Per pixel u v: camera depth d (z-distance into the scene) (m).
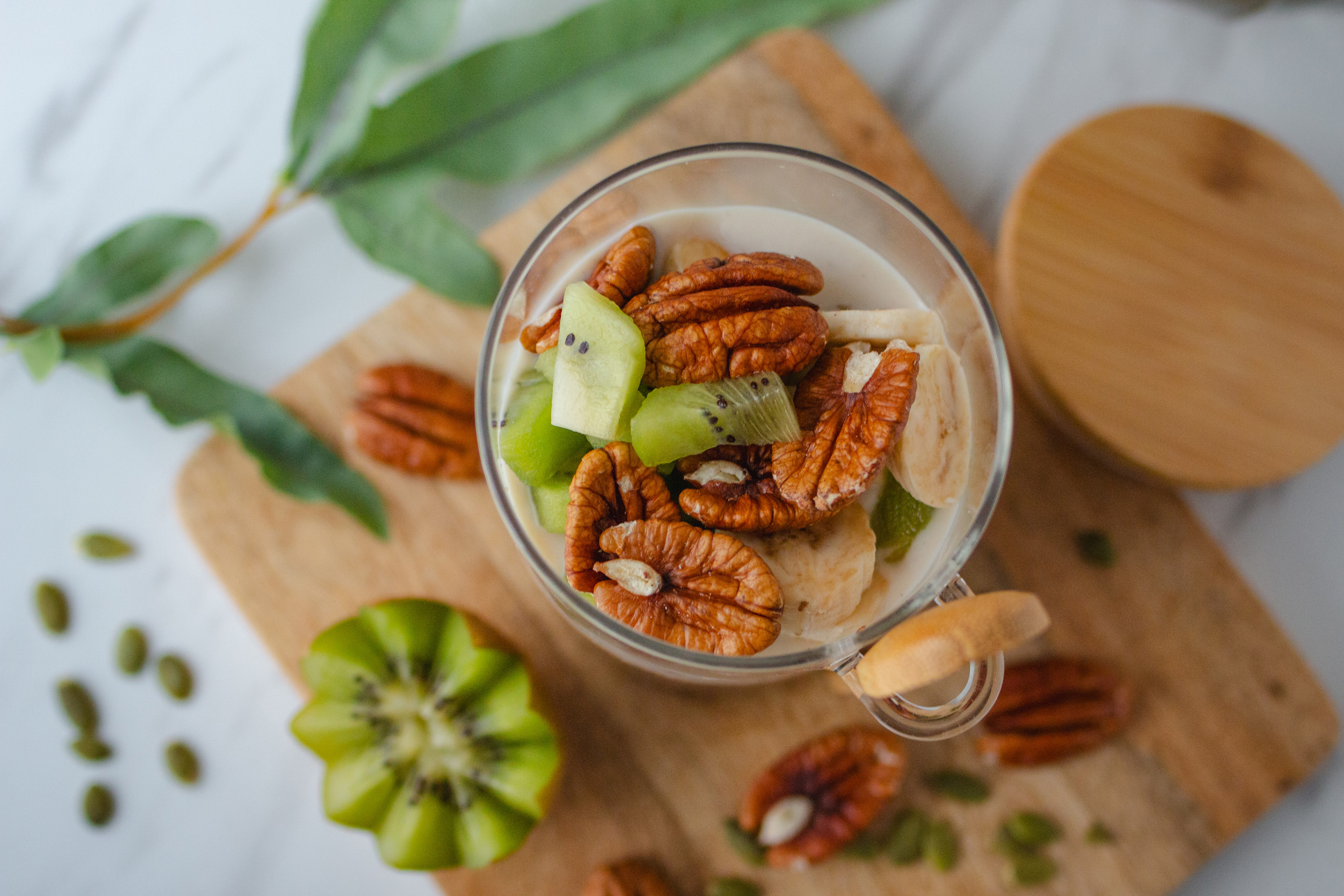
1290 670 0.34
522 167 0.35
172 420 0.34
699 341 0.27
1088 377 0.34
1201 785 0.34
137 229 0.35
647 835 0.33
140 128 0.38
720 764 0.34
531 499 0.28
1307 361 0.34
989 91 0.37
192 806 0.36
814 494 0.26
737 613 0.26
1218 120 0.35
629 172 0.28
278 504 0.34
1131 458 0.34
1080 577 0.34
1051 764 0.34
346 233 0.34
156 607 0.37
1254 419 0.34
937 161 0.37
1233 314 0.34
